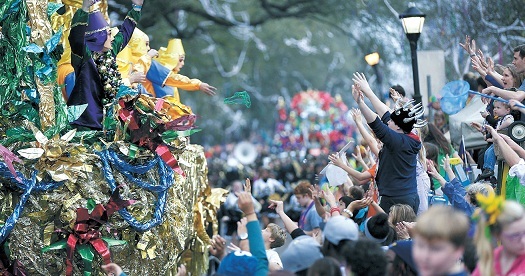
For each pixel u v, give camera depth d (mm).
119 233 11344
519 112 12438
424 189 12742
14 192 10938
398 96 13359
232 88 72312
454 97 13273
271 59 72188
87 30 11805
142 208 11430
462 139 14680
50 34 11539
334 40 71562
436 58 19625
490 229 7223
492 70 13242
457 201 11695
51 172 10867
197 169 14031
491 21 21219
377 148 12625
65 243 10977
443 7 23656
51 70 11367
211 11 43062
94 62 11828
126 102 11469
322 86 77250
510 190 11664
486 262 7055
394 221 10641
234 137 75812
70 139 10992
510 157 10695
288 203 27359
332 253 8586
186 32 44625
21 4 11250
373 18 33438
